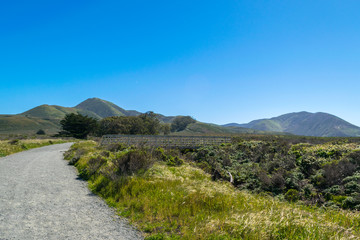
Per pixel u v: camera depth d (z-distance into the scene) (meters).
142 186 8.38
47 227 5.27
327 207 10.28
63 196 8.02
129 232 5.16
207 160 20.67
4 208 6.40
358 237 4.64
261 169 17.02
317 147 23.66
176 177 10.48
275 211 5.96
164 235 4.86
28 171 12.51
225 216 5.66
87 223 5.63
